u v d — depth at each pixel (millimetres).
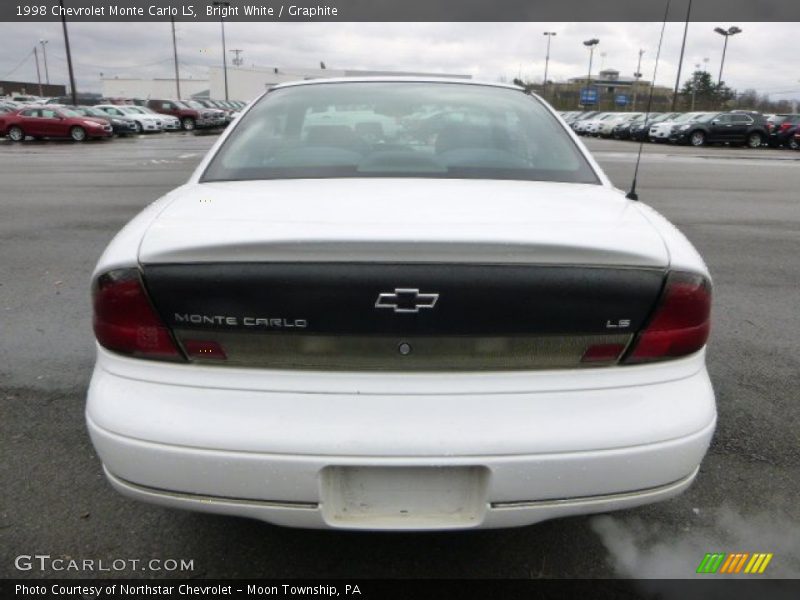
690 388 1811
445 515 1750
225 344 1707
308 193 2064
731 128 27688
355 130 2596
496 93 2938
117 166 15109
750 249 6801
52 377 3551
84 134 25703
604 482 1729
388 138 2549
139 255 1725
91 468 2697
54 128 25625
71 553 2225
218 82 65938
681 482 1822
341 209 1873
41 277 5465
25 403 3252
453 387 1704
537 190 2174
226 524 2377
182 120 38125
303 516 1722
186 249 1677
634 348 1752
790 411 3244
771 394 3426
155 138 29188
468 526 1745
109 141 26328
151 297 1716
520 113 2775
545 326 1693
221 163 2443
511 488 1700
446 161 2432
